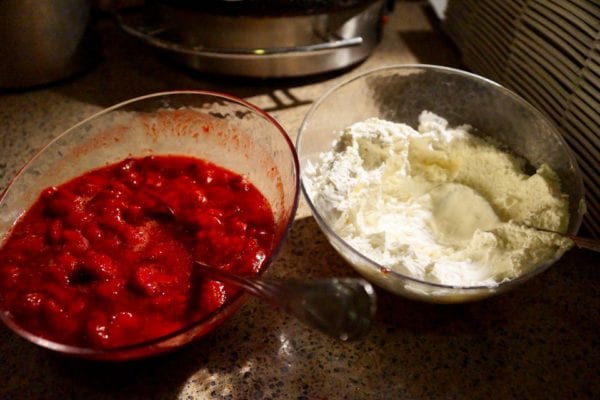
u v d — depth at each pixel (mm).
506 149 869
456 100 910
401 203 787
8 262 642
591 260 799
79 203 707
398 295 701
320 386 641
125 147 850
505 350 685
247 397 628
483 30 1073
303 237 815
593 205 789
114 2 1211
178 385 635
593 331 711
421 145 828
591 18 754
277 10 944
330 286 521
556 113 854
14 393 624
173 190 726
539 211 729
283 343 683
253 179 806
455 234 749
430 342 689
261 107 1061
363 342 685
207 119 838
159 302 593
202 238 656
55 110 1046
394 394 637
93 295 604
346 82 850
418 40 1286
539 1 868
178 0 953
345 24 1026
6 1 924
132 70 1157
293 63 1049
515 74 964
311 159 826
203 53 978
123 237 657
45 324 580
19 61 1025
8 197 693
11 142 972
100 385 632
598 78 751
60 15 1004
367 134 802
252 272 623
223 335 687
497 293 618
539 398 639
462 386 647
